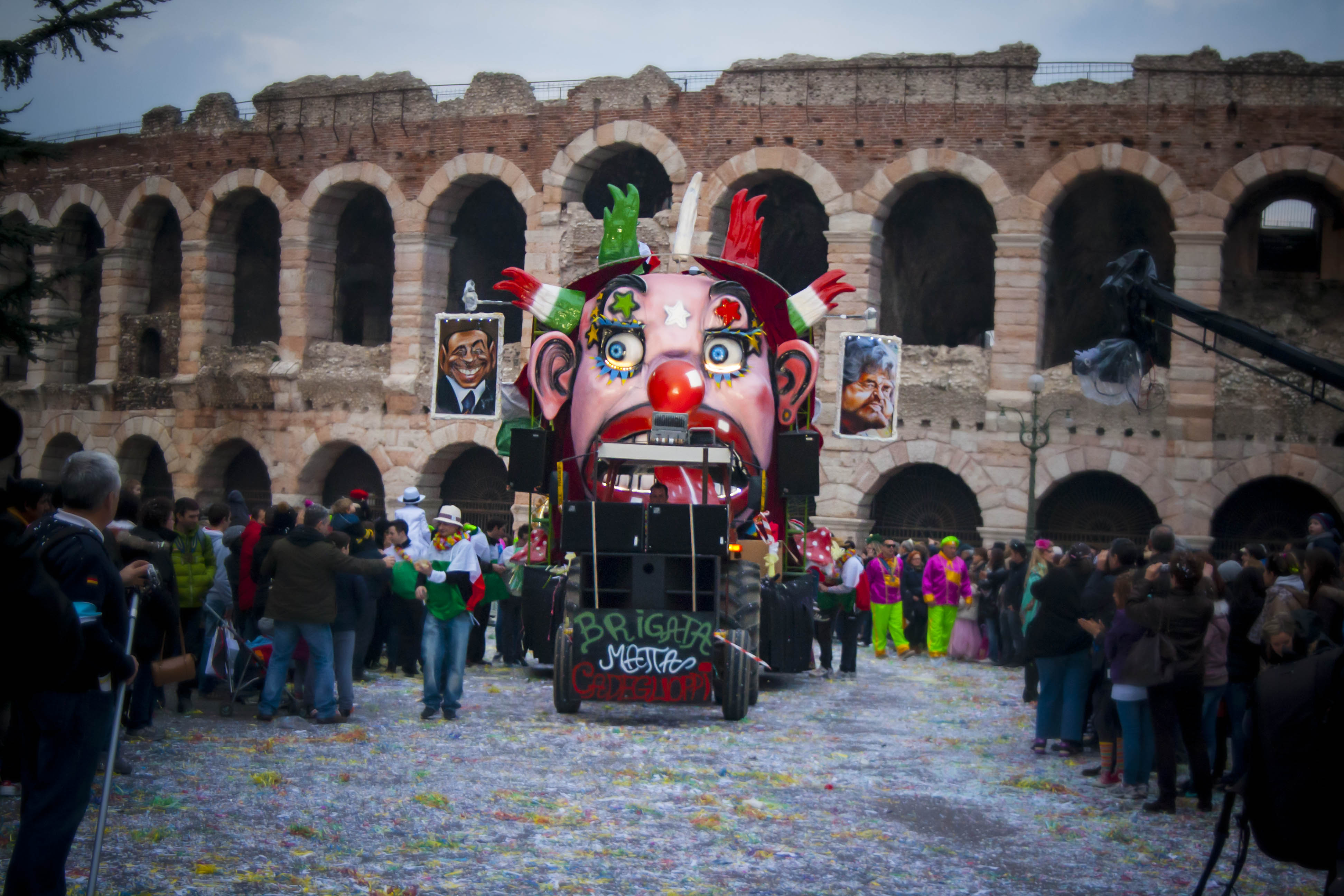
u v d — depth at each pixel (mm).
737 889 6961
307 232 33844
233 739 10648
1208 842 8477
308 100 33938
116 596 5895
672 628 12602
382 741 10883
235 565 12898
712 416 15148
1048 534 29094
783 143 29625
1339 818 5332
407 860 7234
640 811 8680
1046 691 11586
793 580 16641
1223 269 28828
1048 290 30875
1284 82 27078
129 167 36750
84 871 6664
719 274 16047
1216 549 28219
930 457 28562
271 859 7086
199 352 35250
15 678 5176
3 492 5906
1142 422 27453
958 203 32156
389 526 14930
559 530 16141
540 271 31234
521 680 15984
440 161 32469
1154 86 27688
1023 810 9266
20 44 16016
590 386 15438
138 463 37219
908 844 8102
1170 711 9250
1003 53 28484
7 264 17641
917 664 19938
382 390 32656
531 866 7219
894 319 31875
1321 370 17281
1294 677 5480
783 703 14688
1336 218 29219
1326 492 26422
